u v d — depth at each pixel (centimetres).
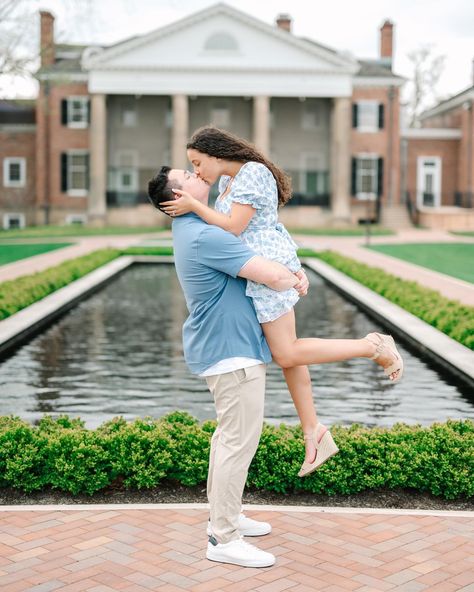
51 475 527
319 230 4091
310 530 445
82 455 521
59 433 557
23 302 1504
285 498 525
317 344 411
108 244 3241
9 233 3784
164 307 1681
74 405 865
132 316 1552
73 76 4400
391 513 473
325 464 521
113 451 538
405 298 1535
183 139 4303
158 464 527
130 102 4534
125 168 4559
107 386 956
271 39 4275
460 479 516
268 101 4331
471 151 4534
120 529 444
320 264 2498
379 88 4512
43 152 4488
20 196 4606
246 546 401
